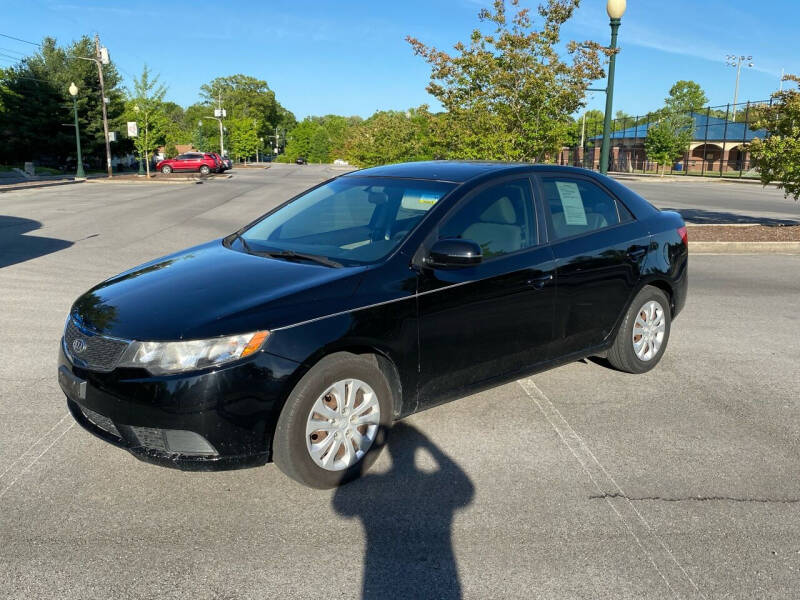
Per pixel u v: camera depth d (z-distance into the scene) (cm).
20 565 278
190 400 300
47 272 907
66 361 342
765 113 1395
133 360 307
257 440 314
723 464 376
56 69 5266
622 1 1273
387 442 396
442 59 1412
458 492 341
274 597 260
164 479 352
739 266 1035
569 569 280
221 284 348
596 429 420
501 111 1385
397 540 299
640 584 271
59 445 388
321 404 331
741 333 647
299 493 339
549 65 1328
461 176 422
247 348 308
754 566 284
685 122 5256
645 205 518
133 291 355
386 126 3203
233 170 6378
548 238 434
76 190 2808
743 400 473
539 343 431
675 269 520
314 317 325
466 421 429
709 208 2167
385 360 361
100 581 269
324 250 391
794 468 373
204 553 288
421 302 363
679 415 444
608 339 482
